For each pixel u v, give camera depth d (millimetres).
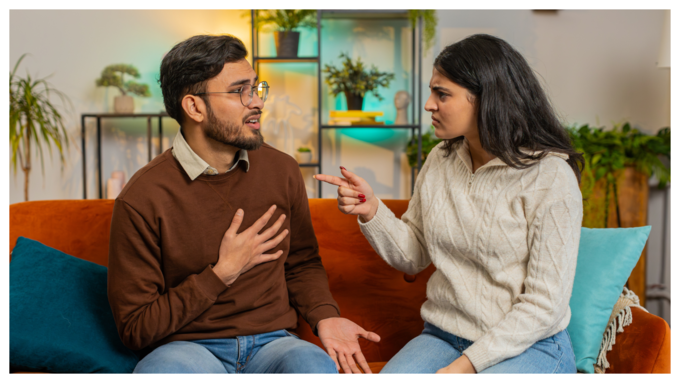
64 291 1290
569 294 1098
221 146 1247
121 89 3207
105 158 3371
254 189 1300
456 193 1229
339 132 3467
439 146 1370
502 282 1163
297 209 1400
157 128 3375
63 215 1504
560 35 3301
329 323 1278
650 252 3223
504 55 1113
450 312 1256
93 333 1244
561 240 1083
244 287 1271
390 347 1527
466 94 1126
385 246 1352
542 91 1157
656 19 3266
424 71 3375
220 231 1254
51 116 3266
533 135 1146
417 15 3119
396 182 3488
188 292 1167
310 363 1099
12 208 1464
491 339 1089
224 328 1248
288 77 3412
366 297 1553
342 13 3172
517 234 1139
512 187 1151
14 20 3205
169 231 1212
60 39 3254
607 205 2869
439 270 1270
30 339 1142
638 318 1213
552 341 1161
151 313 1161
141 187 1198
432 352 1224
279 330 1308
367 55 3391
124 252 1188
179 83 1189
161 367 1073
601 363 1228
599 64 3303
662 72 3289
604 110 3326
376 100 3428
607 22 3283
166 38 3314
